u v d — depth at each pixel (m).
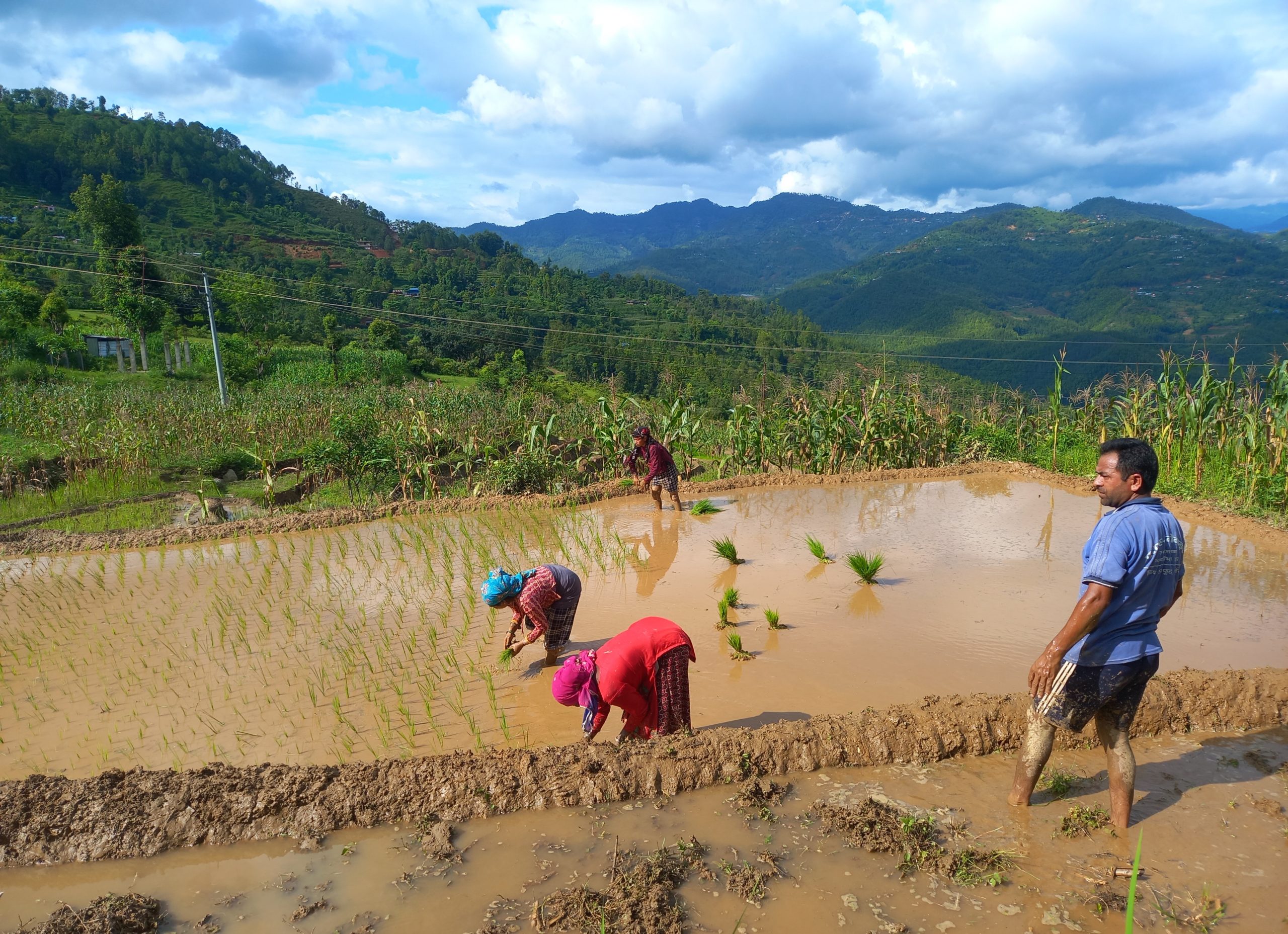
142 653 7.17
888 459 18.20
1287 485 11.81
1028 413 22.00
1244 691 5.52
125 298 41.97
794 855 3.97
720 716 5.66
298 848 4.21
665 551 10.34
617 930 3.43
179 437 21.23
